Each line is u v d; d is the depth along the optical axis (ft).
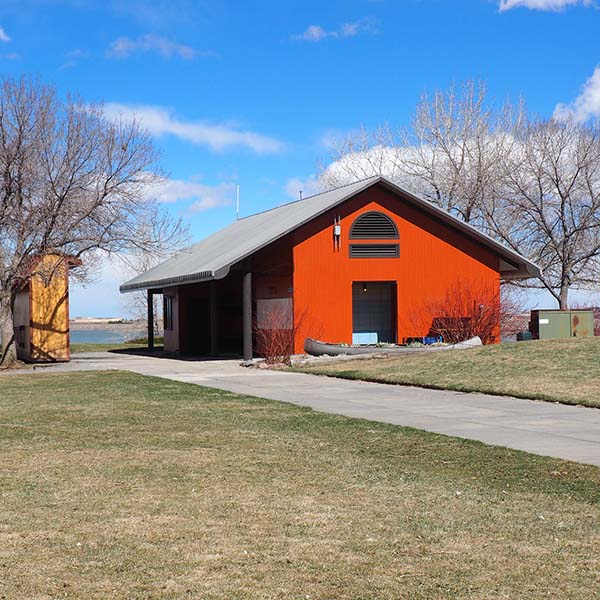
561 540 20.97
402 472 29.60
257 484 27.73
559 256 133.49
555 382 54.54
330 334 93.50
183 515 23.68
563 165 132.57
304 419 43.55
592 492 26.20
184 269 102.01
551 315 92.73
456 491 26.55
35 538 21.47
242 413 46.26
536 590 17.43
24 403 52.80
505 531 21.84
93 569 18.98
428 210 96.43
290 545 20.70
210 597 17.22
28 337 99.19
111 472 29.86
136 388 61.52
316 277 93.20
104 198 86.94
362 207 95.30
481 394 54.13
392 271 95.91
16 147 81.56
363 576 18.38
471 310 97.71
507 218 136.15
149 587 17.80
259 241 88.58
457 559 19.49
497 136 139.33
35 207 83.15
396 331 96.07
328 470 30.07
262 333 91.45
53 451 34.37
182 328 115.03
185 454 33.45
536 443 35.24
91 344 151.23
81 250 87.56
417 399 52.34
